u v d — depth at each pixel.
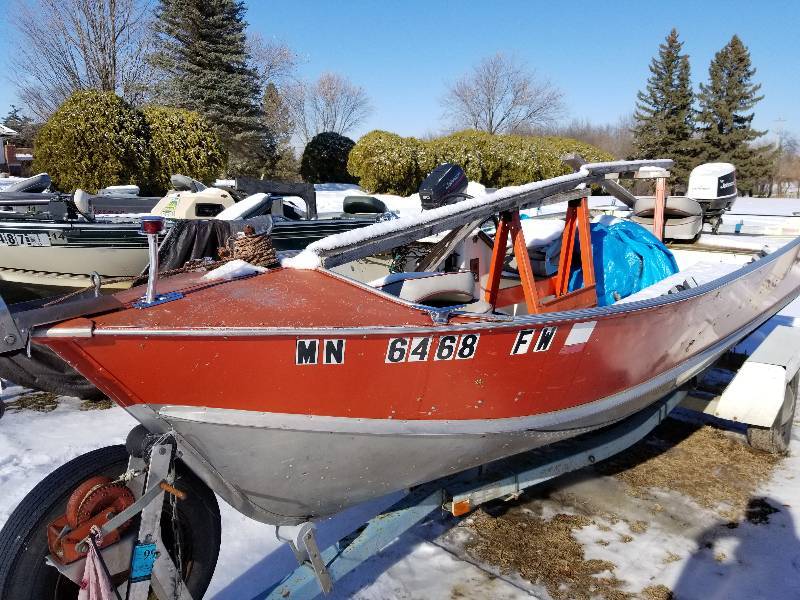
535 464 2.89
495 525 2.99
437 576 2.61
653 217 5.18
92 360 1.78
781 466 3.65
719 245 5.18
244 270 2.38
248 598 2.44
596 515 3.11
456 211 2.80
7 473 3.36
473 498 2.70
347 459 2.18
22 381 3.73
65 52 20.84
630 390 3.03
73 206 6.50
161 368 1.84
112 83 21.22
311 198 7.01
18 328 1.69
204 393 1.92
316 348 1.98
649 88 40.62
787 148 61.97
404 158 17.83
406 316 2.21
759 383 3.54
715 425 4.23
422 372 2.19
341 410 2.11
